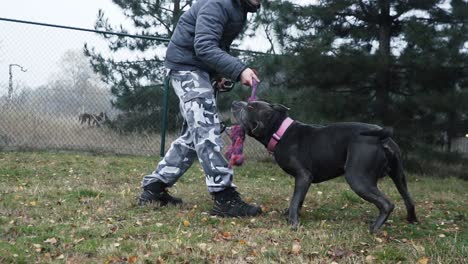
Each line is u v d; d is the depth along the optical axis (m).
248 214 4.20
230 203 4.22
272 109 4.04
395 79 9.37
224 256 3.08
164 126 9.48
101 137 10.02
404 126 9.31
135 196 5.04
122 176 6.74
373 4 9.30
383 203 3.69
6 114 9.45
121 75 10.55
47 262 2.90
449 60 8.70
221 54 3.97
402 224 4.14
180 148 4.51
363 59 8.92
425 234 3.80
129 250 3.13
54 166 7.48
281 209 4.71
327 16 9.58
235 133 4.05
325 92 9.46
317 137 3.96
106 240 3.36
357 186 3.71
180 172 4.55
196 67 4.23
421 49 8.88
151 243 3.28
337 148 3.86
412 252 3.17
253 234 3.61
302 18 9.80
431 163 9.69
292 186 6.59
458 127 9.47
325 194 5.88
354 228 3.84
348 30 9.76
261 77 10.05
